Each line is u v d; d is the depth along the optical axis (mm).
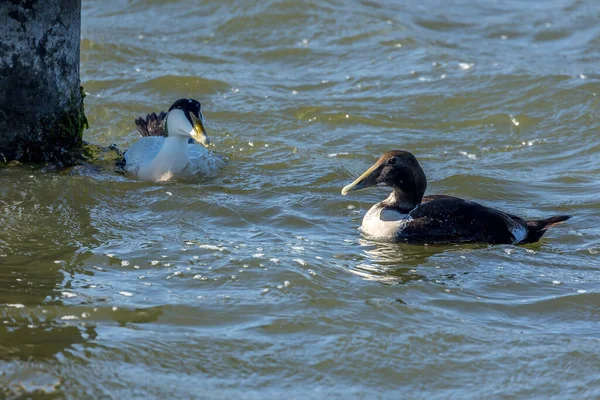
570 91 19234
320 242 12172
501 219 12438
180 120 14320
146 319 9641
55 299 10016
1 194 13375
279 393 8406
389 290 10602
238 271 10922
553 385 8680
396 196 12719
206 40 23047
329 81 20391
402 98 19250
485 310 10242
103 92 19172
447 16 25766
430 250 12016
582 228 12984
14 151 14547
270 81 20359
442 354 9188
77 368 8617
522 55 22484
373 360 9031
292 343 9281
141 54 21734
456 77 20359
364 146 16656
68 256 11297
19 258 11172
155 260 11234
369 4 26125
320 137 17078
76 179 14086
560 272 11398
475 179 14812
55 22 14344
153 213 13055
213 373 8688
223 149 16141
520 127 17859
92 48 21734
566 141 17094
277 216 13086
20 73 14180
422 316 9977
